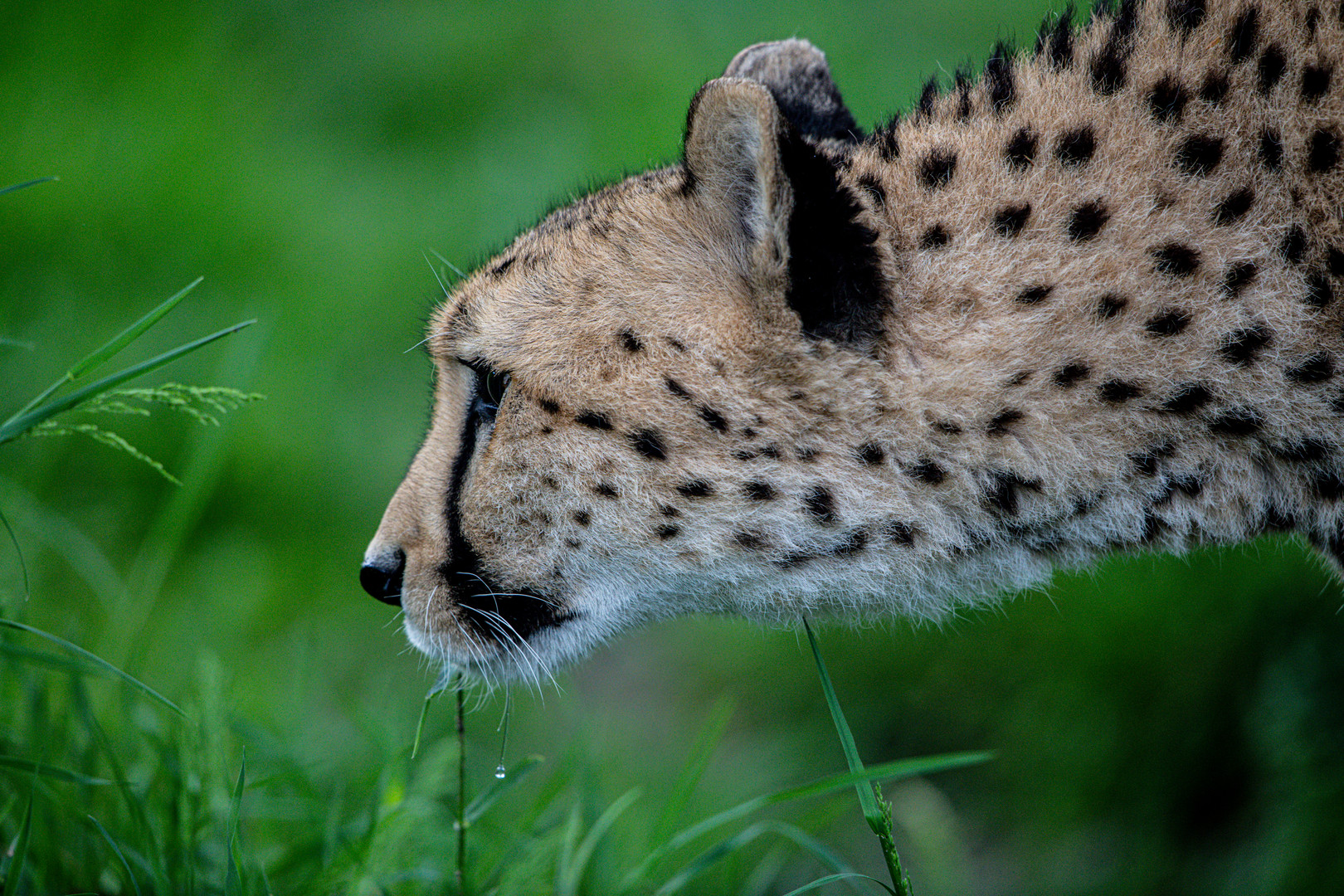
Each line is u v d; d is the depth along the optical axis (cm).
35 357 1194
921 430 615
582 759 828
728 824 995
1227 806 952
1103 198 606
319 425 1373
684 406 619
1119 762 980
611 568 659
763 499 629
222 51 1823
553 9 1948
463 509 672
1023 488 624
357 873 609
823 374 608
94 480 1202
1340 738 867
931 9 1788
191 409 588
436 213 1606
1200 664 966
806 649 1175
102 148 1542
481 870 682
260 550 1213
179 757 661
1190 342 599
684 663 1234
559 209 713
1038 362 606
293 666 1051
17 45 1680
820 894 917
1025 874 976
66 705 705
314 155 1745
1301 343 591
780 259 586
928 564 648
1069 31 649
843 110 792
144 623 814
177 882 618
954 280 613
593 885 693
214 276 1461
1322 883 831
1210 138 598
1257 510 630
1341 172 578
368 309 1498
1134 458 617
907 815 952
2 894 581
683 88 1644
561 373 629
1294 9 589
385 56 1919
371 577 705
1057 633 1039
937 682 1104
